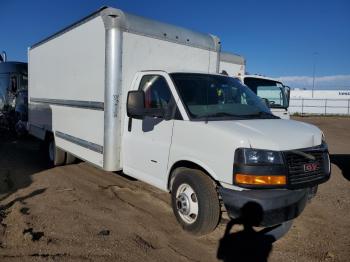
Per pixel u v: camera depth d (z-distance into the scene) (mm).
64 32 7156
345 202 6207
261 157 3898
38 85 9148
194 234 4504
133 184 6859
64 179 7184
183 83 5066
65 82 7234
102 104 5684
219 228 4816
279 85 10227
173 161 4754
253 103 5484
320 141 4484
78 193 6250
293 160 3998
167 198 6043
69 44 6930
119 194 6234
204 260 4043
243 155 3920
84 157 6484
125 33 5520
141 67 5773
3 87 14891
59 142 7812
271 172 3877
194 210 4523
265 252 4270
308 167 4113
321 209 5809
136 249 4207
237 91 5551
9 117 14227
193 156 4465
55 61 7777
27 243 4223
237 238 4578
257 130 4188
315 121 31156
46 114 8594
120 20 5426
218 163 4152
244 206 3938
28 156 9781
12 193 6172
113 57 5434
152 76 5371
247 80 9445
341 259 4148
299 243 4539
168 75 5133
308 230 4945
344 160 10570
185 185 4617
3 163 8688
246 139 3967
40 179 7129
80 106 6523
